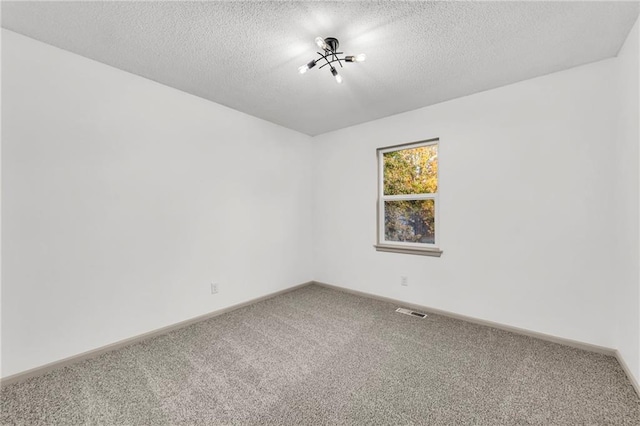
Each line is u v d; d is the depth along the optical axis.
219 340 2.31
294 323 2.65
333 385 1.72
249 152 3.21
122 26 1.69
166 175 2.49
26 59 1.79
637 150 1.65
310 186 4.04
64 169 1.94
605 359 1.97
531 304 2.35
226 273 2.96
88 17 1.61
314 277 4.05
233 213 3.04
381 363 1.96
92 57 2.03
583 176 2.12
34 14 1.58
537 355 2.04
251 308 3.06
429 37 1.79
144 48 1.92
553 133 2.24
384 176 3.41
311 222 4.05
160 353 2.10
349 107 2.98
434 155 3.01
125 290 2.23
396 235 3.30
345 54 1.99
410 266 3.08
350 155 3.63
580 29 1.70
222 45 1.88
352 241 3.61
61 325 1.92
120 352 2.12
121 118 2.21
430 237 3.04
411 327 2.54
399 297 3.17
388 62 2.09
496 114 2.50
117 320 2.19
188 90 2.58
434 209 3.00
